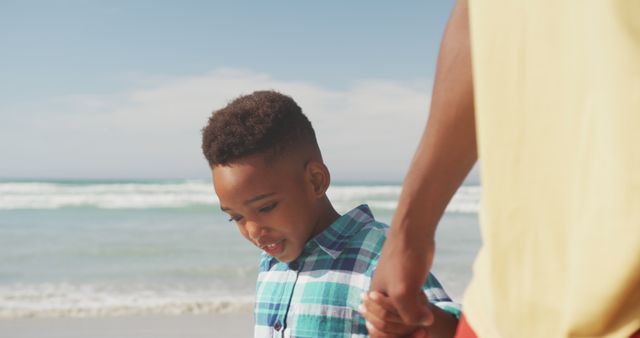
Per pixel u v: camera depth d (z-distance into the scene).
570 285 0.57
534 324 0.62
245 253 11.67
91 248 12.52
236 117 1.88
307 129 2.02
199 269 9.88
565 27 0.58
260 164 1.86
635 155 0.48
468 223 17.14
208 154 1.91
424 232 0.88
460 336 0.84
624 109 0.49
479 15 0.66
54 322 6.17
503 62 0.64
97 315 6.46
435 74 0.84
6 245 13.02
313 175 1.98
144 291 8.05
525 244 0.63
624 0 0.50
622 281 0.50
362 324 1.88
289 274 2.01
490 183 0.65
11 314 6.47
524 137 0.62
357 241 1.94
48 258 11.18
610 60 0.50
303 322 1.94
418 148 0.87
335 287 1.91
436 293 1.73
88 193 24.20
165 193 24.27
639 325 0.52
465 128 0.80
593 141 0.54
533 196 0.62
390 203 24.48
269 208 1.88
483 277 0.80
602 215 0.52
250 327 6.05
